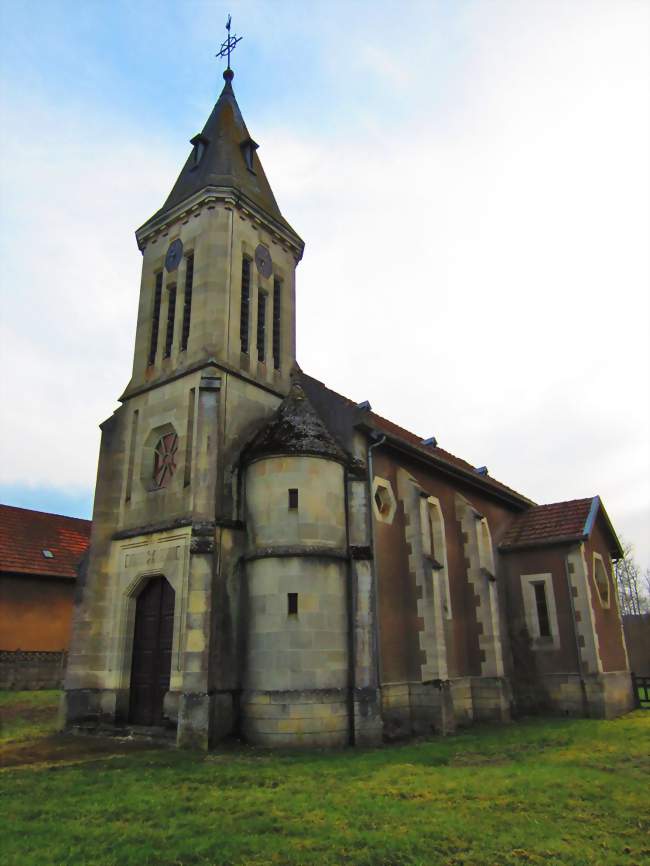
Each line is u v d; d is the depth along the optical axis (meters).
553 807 9.20
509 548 25.05
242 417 18.70
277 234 22.28
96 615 18.34
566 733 17.06
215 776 11.30
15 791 10.21
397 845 7.57
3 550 30.00
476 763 12.86
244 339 20.03
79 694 17.53
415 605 18.33
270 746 14.44
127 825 8.41
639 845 7.63
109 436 20.30
